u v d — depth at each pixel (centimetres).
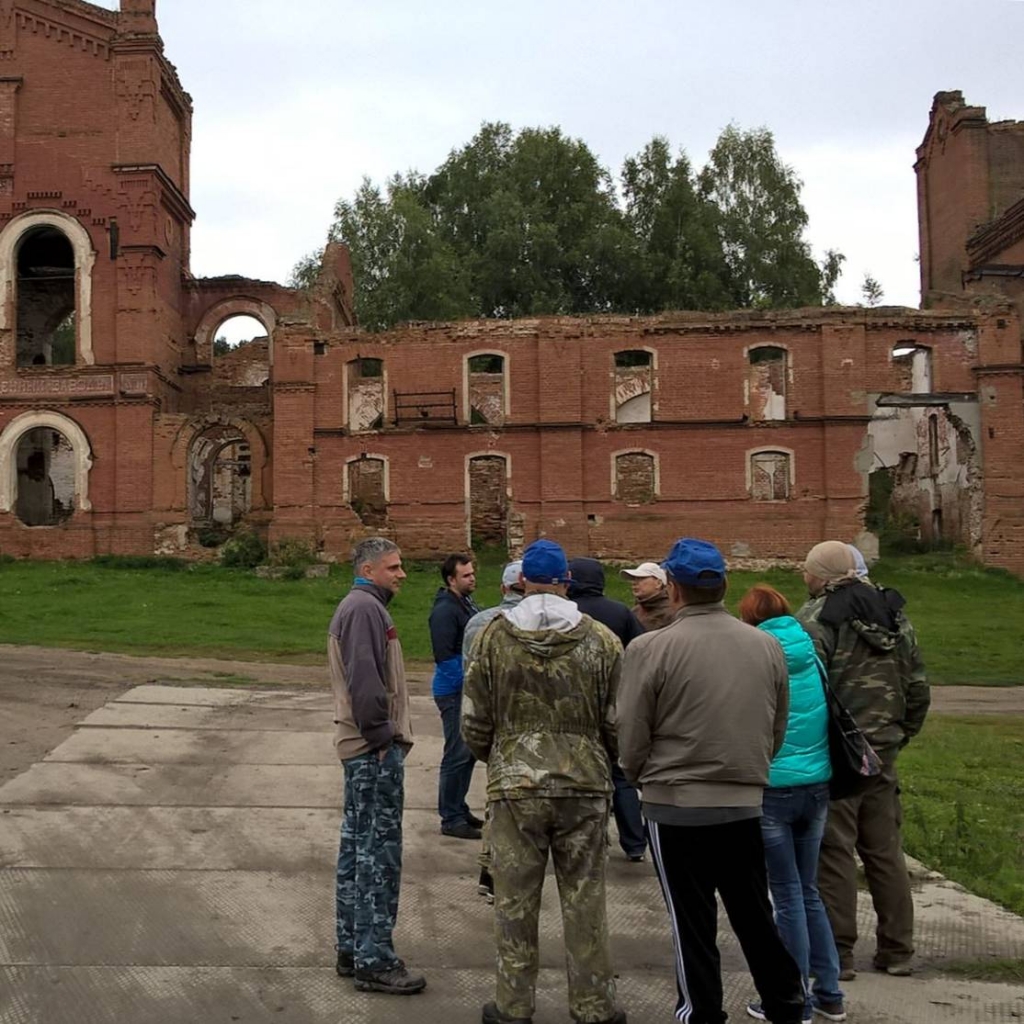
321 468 3991
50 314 4469
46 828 1023
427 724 1647
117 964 709
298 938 764
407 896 872
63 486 4772
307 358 4009
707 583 605
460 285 5984
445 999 667
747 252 6253
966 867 969
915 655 745
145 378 4006
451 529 3944
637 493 4191
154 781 1216
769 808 652
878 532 4719
